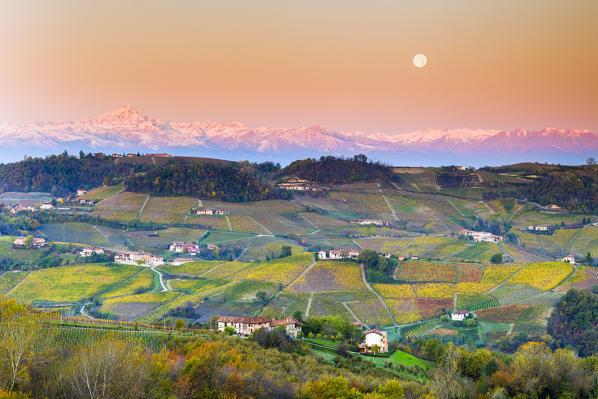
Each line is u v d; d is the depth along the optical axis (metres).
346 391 104.94
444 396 121.19
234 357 117.50
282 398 103.56
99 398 86.81
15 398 84.69
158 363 102.69
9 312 125.12
